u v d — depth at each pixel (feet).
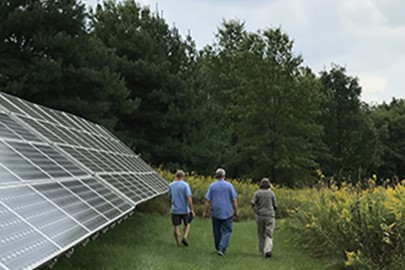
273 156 132.16
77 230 17.70
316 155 151.43
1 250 12.09
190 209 36.11
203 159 94.48
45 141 29.37
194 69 102.01
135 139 87.10
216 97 154.81
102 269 24.35
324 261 32.78
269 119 134.31
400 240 28.58
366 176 154.51
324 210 36.24
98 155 39.24
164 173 75.92
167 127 91.09
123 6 99.81
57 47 62.18
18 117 29.81
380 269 28.22
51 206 18.39
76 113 64.80
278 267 30.68
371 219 30.27
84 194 23.82
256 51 137.80
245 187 80.02
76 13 65.05
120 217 24.34
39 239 14.49
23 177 19.40
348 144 160.56
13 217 14.69
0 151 20.86
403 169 200.54
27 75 59.52
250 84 134.21
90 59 67.97
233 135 146.20
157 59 92.48
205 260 31.17
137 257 28.37
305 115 135.74
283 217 60.49
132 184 37.35
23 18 60.44
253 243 40.86
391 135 204.95
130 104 76.95
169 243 36.19
